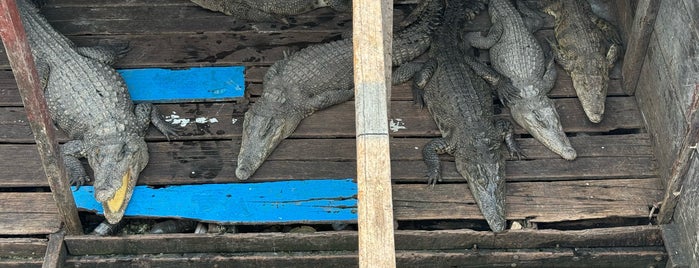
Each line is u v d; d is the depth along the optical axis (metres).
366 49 3.89
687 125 5.09
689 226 5.22
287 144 5.96
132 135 5.82
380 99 3.82
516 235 5.46
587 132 6.04
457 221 5.63
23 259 5.45
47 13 6.74
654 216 5.57
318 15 6.75
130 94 6.19
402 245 5.47
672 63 5.40
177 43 6.54
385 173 3.68
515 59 6.32
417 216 5.56
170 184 5.74
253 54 6.47
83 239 5.42
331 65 6.21
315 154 5.89
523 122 6.04
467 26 6.73
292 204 5.63
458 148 5.81
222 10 6.69
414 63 6.38
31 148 5.88
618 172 5.76
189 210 5.59
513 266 5.54
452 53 6.35
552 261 5.51
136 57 6.44
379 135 3.76
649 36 5.78
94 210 5.61
